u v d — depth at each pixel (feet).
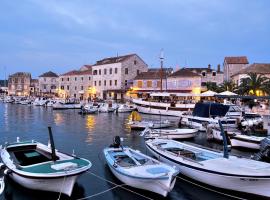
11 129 99.71
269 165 39.83
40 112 171.83
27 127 104.99
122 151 49.67
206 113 98.94
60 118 138.00
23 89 397.39
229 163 40.78
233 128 83.82
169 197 37.70
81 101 216.54
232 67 194.18
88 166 36.96
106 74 226.38
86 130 97.55
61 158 40.91
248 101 129.29
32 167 36.27
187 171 43.34
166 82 180.45
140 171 37.88
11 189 38.81
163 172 36.86
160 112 137.08
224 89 157.58
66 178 34.96
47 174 33.60
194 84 176.65
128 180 38.73
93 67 240.94
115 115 153.58
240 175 36.47
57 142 74.95
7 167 39.24
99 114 159.02
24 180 36.01
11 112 170.60
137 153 47.24
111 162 43.78
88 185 41.52
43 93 338.54
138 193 38.29
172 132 77.15
